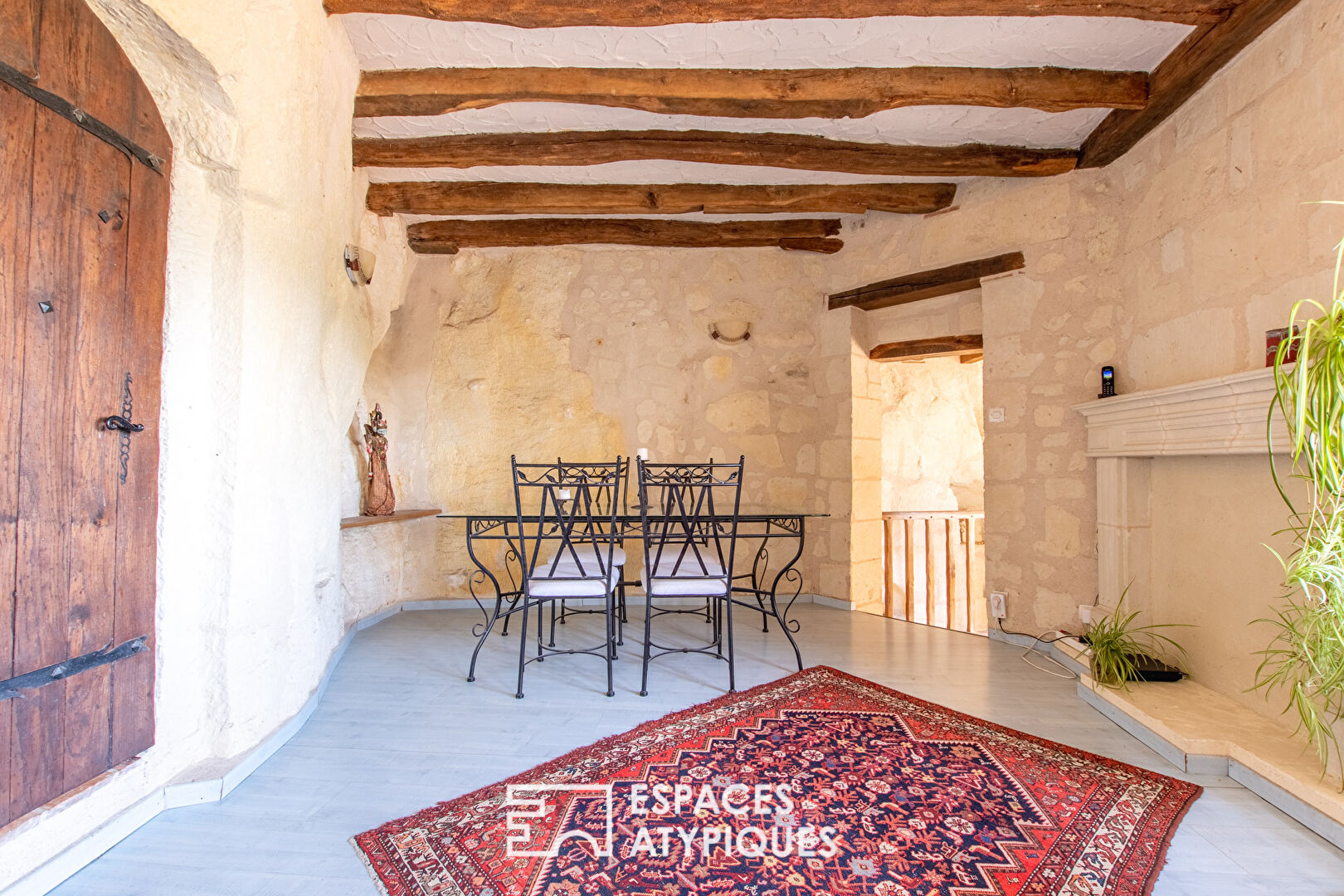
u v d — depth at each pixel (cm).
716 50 246
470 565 414
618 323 428
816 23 229
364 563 366
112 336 151
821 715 226
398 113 270
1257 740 185
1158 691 229
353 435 365
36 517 133
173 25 150
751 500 427
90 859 141
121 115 154
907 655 301
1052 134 294
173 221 171
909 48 243
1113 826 156
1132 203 281
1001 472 335
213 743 179
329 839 151
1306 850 147
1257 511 209
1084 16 216
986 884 134
